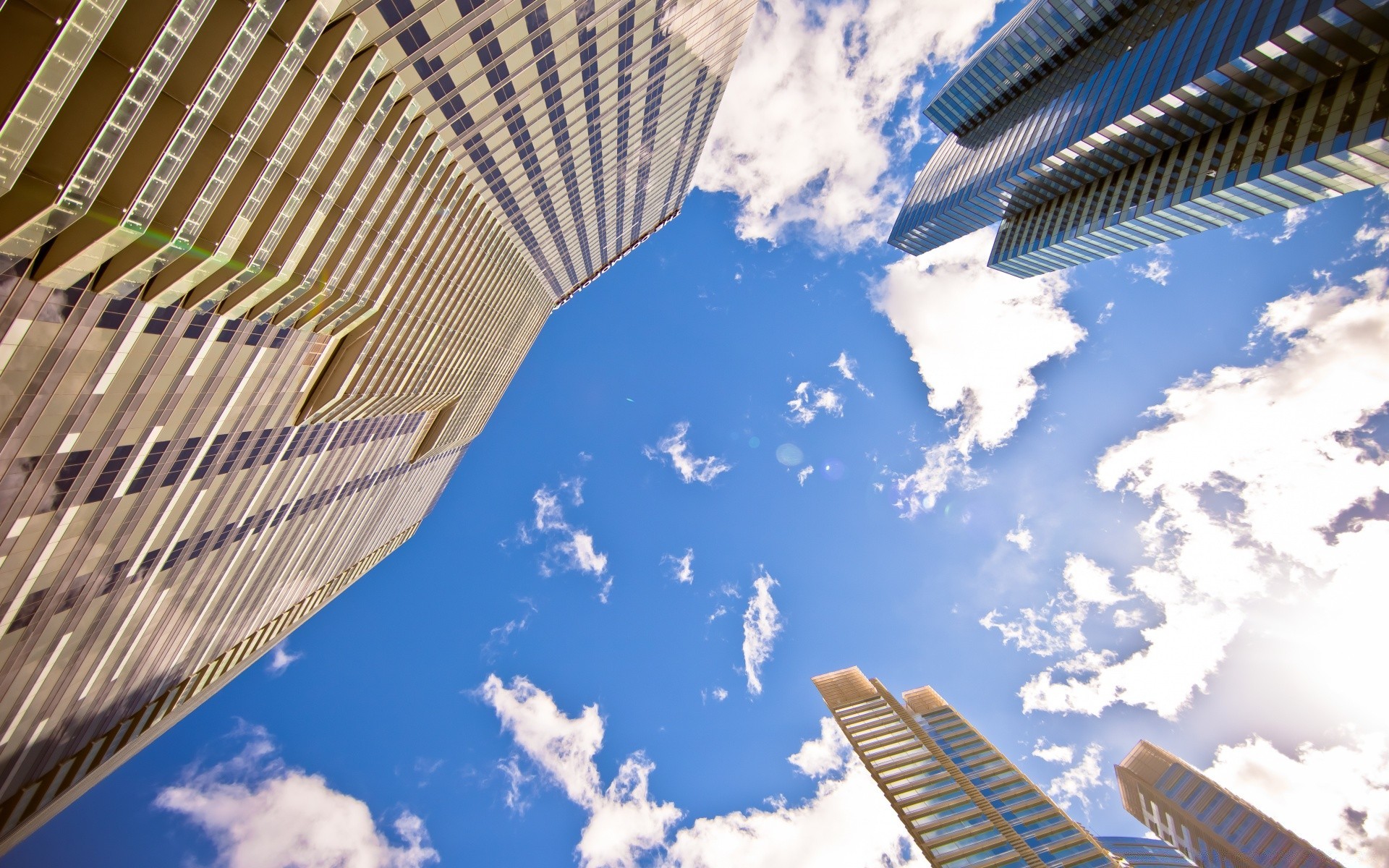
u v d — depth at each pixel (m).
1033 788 74.62
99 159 17.94
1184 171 57.06
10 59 15.07
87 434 29.45
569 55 47.75
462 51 37.53
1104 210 68.19
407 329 55.94
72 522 32.44
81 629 39.50
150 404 32.25
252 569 61.28
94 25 16.11
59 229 18.39
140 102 18.19
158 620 48.94
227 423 40.59
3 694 35.69
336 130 29.72
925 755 82.44
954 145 116.31
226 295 30.44
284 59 23.66
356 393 52.72
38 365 24.25
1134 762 140.12
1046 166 72.38
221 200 24.52
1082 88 70.69
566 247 100.19
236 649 72.38
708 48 70.06
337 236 33.97
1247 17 45.03
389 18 30.84
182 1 18.00
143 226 20.91
